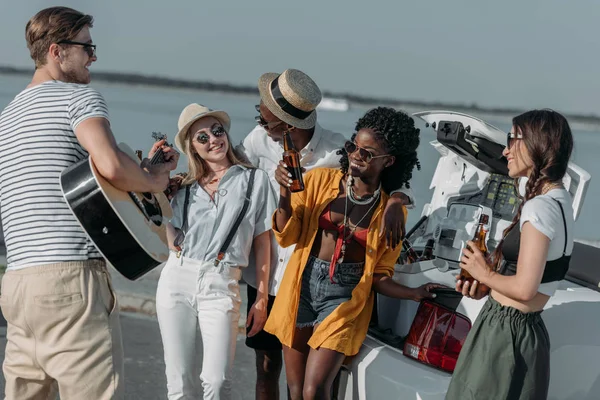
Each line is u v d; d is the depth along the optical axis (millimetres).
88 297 3084
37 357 3139
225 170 3885
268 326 3580
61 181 3049
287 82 3711
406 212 3488
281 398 5059
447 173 4191
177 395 3797
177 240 3734
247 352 5891
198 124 3799
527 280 2754
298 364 3551
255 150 4117
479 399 2879
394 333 3676
